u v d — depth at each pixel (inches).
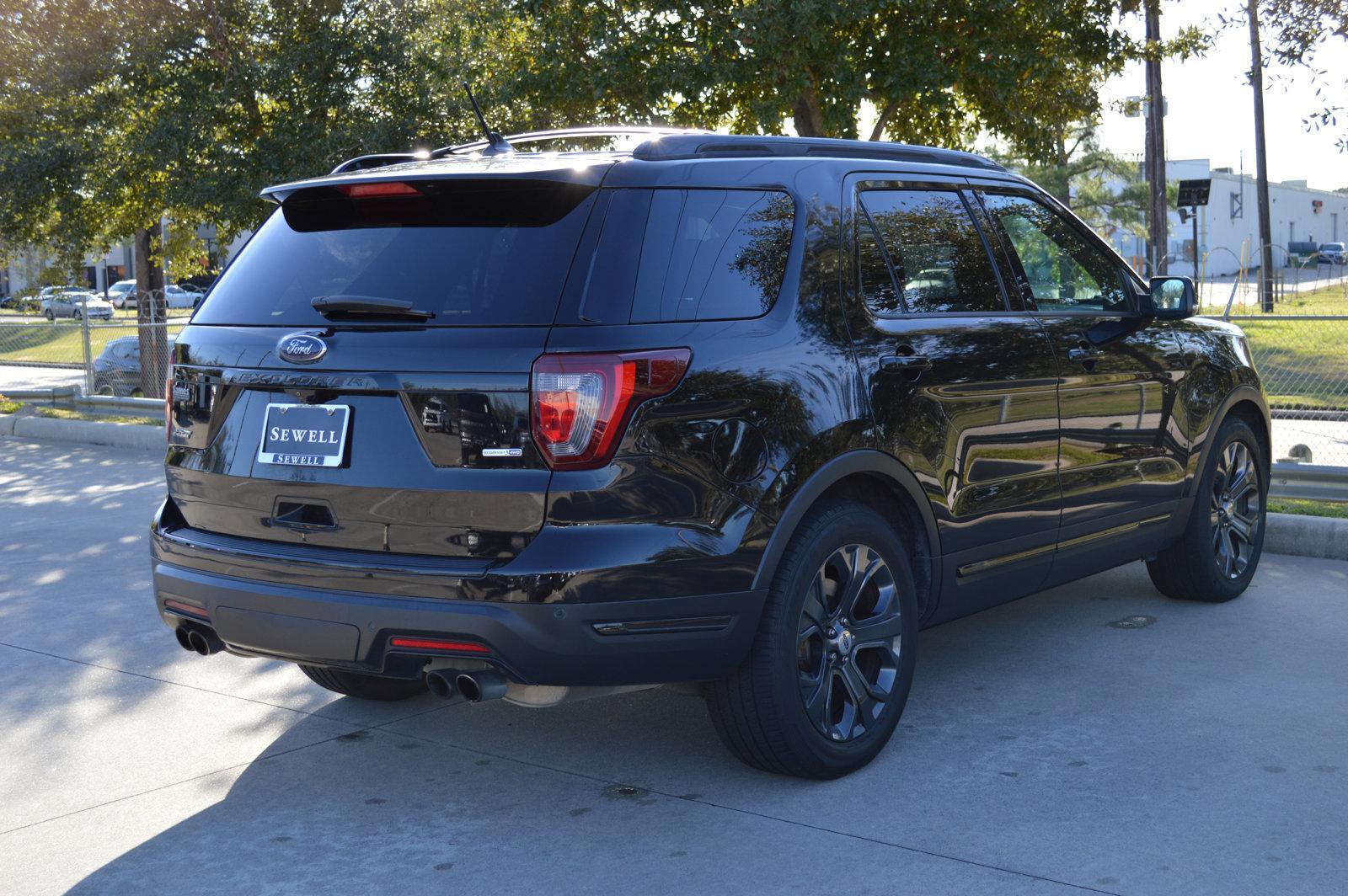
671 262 140.7
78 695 197.8
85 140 723.4
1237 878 127.6
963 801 148.9
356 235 150.3
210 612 149.7
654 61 532.7
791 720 147.6
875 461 154.9
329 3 706.2
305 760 168.7
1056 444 186.2
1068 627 226.1
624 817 147.1
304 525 143.6
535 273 136.7
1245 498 243.8
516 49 605.6
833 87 531.8
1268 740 167.3
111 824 148.7
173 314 671.1
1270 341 550.3
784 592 145.4
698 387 137.1
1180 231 2420.0
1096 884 126.8
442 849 139.9
